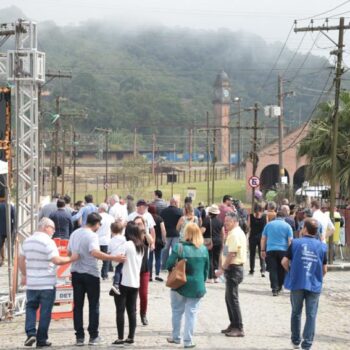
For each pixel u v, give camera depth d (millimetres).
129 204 46250
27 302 23797
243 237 26406
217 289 39562
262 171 178500
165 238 42594
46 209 39688
